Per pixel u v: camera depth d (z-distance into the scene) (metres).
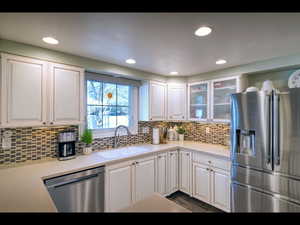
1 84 1.58
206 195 2.55
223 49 1.87
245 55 2.07
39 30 1.44
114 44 1.75
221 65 2.50
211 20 1.29
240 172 2.05
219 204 2.39
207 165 2.54
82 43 1.72
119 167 2.16
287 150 1.67
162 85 3.17
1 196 1.16
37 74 1.78
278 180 1.73
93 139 2.55
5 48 1.60
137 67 2.63
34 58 1.76
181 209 1.04
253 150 1.96
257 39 1.61
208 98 2.87
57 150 2.14
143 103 3.08
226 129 2.92
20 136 1.89
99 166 1.95
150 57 2.15
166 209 1.04
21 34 1.51
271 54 2.02
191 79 3.13
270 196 1.78
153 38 1.60
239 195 2.06
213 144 3.08
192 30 1.45
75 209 1.75
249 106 1.95
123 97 3.04
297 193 1.61
